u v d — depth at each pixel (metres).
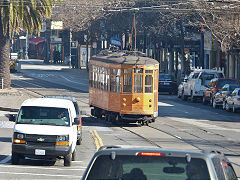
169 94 170.88
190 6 147.88
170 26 193.88
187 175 18.67
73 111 55.81
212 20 142.75
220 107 133.38
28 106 52.50
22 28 134.75
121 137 75.62
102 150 19.89
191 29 184.00
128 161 19.30
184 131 84.12
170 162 19.11
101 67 95.56
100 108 97.88
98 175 19.20
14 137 49.75
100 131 82.88
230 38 138.75
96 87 98.69
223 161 22.08
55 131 49.75
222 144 70.50
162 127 89.06
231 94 120.50
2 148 61.75
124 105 88.00
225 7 126.56
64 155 49.59
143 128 87.81
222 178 20.39
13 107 109.88
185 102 145.12
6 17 129.62
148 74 88.38
